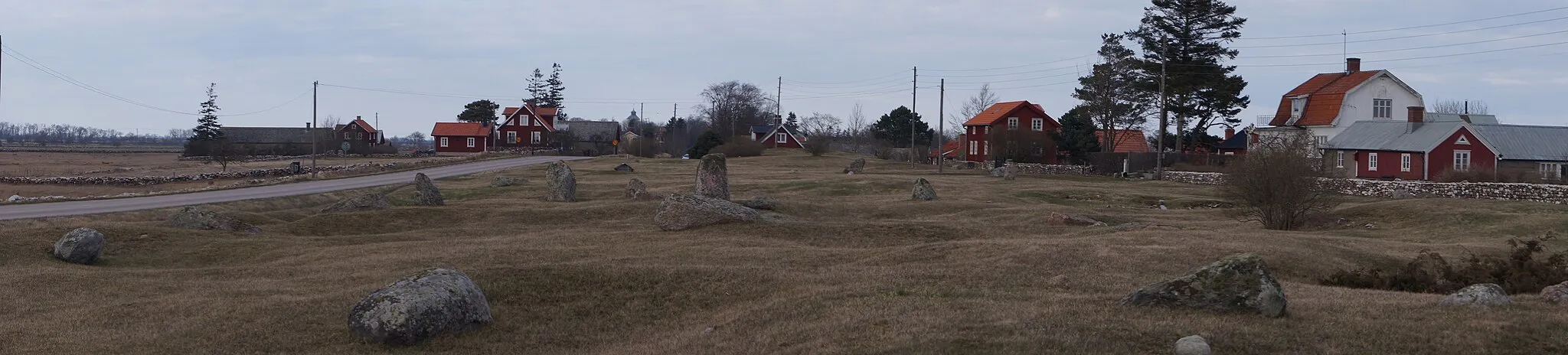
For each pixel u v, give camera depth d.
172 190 56.22
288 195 45.19
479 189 51.34
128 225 28.08
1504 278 18.58
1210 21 71.81
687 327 15.29
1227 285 13.74
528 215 33.84
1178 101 76.62
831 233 26.73
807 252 22.52
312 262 22.94
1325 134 70.12
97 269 21.69
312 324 15.30
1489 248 24.77
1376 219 34.44
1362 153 61.28
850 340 12.82
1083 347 11.79
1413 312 13.70
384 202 35.78
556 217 33.56
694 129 174.00
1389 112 71.06
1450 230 30.91
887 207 37.78
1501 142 57.59
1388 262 22.06
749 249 22.97
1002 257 20.66
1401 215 34.34
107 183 62.22
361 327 14.34
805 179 58.56
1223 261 14.19
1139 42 74.06
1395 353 11.65
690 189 49.97
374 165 73.25
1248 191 31.94
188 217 28.78
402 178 61.53
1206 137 83.44
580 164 82.12
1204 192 49.25
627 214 33.97
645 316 16.27
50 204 38.62
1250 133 77.25
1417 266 19.02
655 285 17.89
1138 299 14.31
